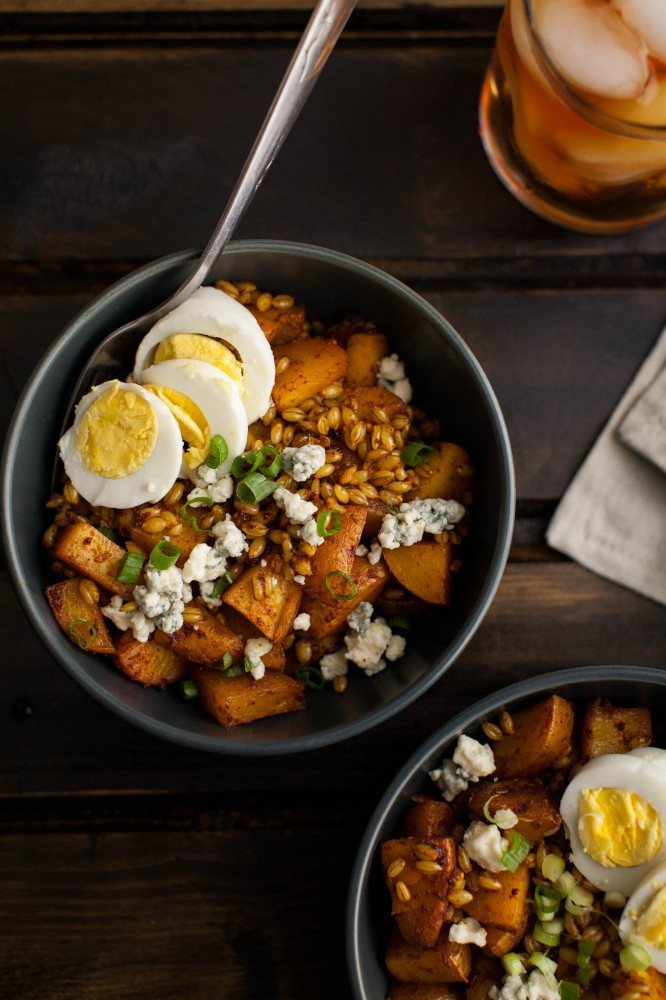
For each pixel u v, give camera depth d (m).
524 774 0.51
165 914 0.54
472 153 0.56
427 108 0.56
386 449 0.51
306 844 0.55
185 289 0.49
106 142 0.56
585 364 0.56
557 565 0.56
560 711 0.50
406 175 0.56
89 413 0.48
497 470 0.49
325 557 0.49
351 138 0.56
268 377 0.49
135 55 0.56
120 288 0.48
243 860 0.54
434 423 0.53
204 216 0.56
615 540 0.55
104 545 0.49
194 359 0.49
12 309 0.55
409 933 0.49
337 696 0.52
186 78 0.56
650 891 0.49
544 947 0.50
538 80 0.49
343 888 0.54
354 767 0.55
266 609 0.49
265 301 0.51
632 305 0.56
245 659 0.49
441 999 0.50
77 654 0.49
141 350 0.49
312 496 0.50
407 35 0.56
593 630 0.55
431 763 0.50
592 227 0.55
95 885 0.54
